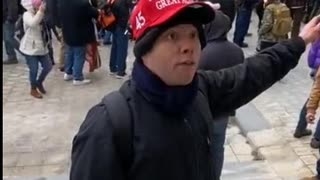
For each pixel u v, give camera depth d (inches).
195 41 71.7
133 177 71.0
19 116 309.9
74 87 369.1
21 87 366.6
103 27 379.9
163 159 70.8
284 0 418.3
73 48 368.8
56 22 367.9
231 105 85.1
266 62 86.8
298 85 352.8
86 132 71.1
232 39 502.3
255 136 260.8
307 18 500.1
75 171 71.6
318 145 239.8
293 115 295.0
